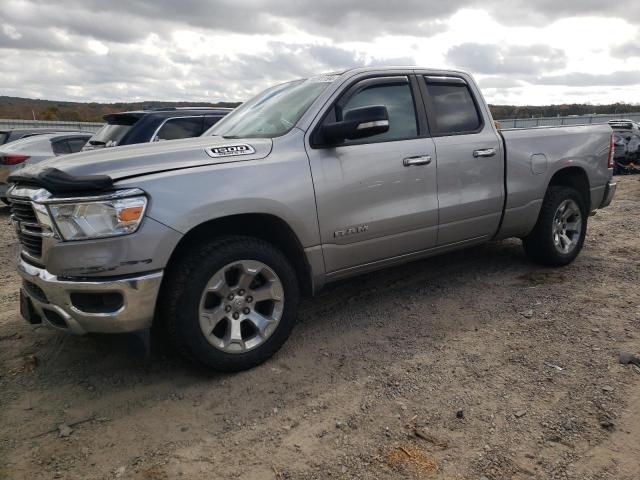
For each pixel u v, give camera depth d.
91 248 2.79
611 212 8.61
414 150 3.99
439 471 2.34
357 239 3.74
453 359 3.38
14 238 7.69
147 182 2.89
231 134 3.99
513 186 4.66
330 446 2.54
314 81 4.07
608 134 5.57
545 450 2.46
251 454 2.51
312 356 3.50
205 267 3.03
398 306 4.34
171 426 2.75
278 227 3.46
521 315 4.06
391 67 4.15
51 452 2.56
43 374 3.34
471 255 5.74
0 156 9.57
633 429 2.60
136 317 2.90
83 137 10.52
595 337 3.63
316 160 3.51
